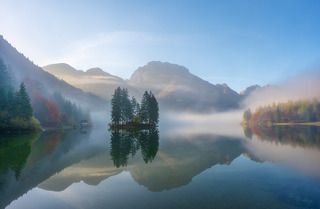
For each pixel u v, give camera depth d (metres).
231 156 37.06
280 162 31.56
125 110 120.00
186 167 29.50
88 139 70.19
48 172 28.11
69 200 18.66
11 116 94.81
